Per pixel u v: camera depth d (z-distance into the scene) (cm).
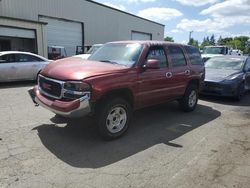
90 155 437
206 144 504
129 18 3200
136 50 570
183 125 619
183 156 446
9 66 1138
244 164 423
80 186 345
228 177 381
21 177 360
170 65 639
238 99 927
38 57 1255
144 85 554
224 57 1120
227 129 599
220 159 439
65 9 2358
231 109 802
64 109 452
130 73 521
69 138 505
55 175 369
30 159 412
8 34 1750
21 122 588
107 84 471
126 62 550
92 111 464
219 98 975
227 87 891
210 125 626
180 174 385
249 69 1084
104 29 2841
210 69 1038
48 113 662
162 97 621
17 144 466
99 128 488
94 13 2680
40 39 1939
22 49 1984
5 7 1908
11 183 344
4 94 917
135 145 488
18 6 1988
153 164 414
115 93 508
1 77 1120
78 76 457
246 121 668
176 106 803
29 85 1162
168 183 361
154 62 534
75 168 391
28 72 1204
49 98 495
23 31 1831
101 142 493
